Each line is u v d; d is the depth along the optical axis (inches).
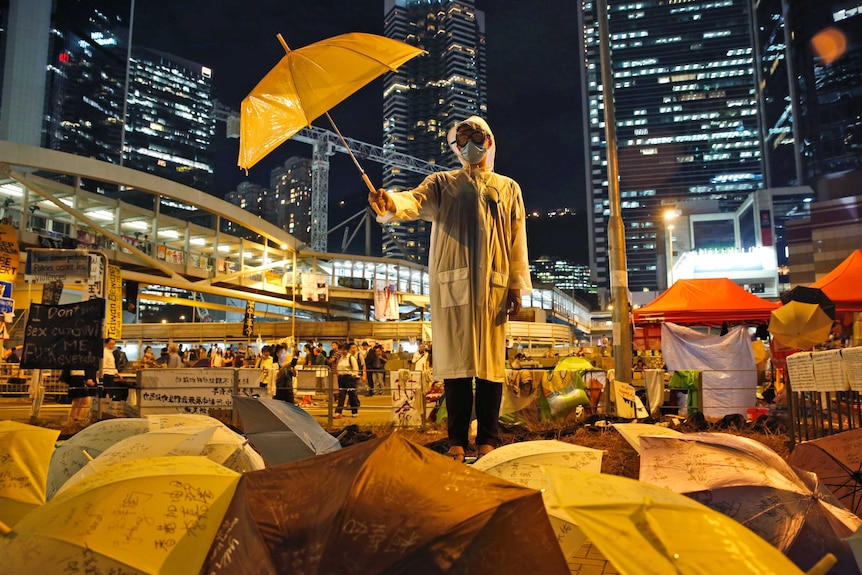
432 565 61.7
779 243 4212.6
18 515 107.0
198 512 74.8
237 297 1929.1
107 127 6230.3
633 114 7687.0
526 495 70.0
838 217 2898.6
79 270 481.7
